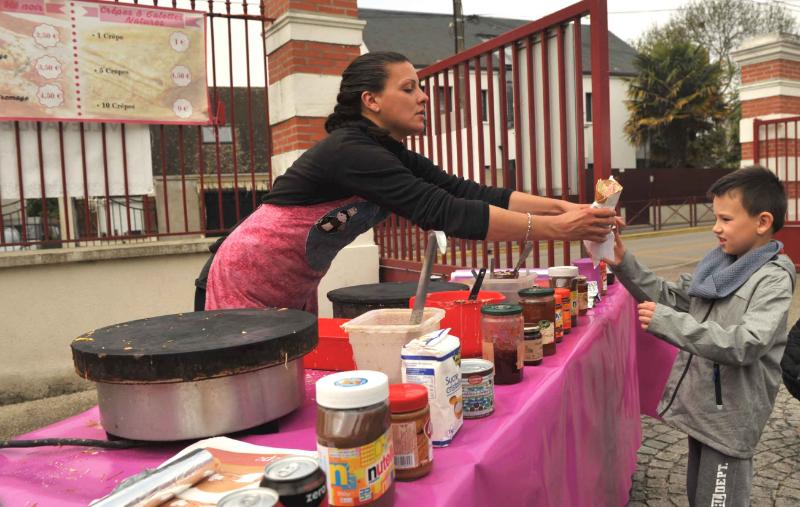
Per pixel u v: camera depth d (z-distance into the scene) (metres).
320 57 5.51
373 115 1.83
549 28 3.58
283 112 5.68
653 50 28.31
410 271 5.37
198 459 0.97
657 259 13.42
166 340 1.20
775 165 9.77
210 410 1.15
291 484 0.81
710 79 27.45
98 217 5.63
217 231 5.16
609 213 1.78
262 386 1.21
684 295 2.28
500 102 4.08
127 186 4.85
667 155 28.95
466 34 29.02
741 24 34.47
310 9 5.41
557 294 1.96
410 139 5.34
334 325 1.75
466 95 4.43
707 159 29.39
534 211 2.19
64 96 4.55
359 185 1.70
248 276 1.91
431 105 5.18
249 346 1.16
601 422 2.17
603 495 2.18
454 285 2.23
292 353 1.24
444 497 0.96
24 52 4.41
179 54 4.92
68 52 4.54
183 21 4.92
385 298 1.98
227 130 18.47
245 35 5.19
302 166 1.81
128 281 4.84
